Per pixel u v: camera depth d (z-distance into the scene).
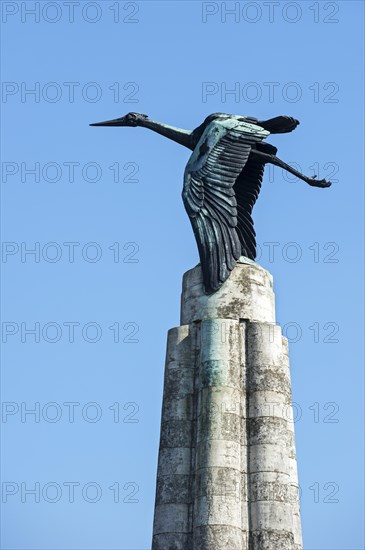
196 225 38.62
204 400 36.41
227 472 35.22
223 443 35.62
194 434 36.75
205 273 38.28
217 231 38.47
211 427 35.84
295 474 36.62
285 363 37.88
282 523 34.88
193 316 38.31
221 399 36.22
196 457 36.06
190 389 37.44
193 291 38.69
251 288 38.28
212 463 35.31
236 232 39.03
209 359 36.97
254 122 40.00
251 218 40.16
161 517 35.78
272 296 39.12
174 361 37.88
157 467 36.91
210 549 34.09
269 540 34.50
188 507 35.75
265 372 36.97
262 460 35.66
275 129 40.22
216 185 38.91
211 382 36.59
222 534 34.25
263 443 35.88
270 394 36.62
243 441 36.12
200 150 39.62
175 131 41.47
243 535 34.75
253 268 38.75
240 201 40.16
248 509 35.19
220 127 39.53
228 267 38.22
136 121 42.09
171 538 35.31
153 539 35.75
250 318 37.84
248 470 35.72
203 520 34.59
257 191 40.41
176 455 36.50
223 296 38.00
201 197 38.81
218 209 38.69
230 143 39.31
